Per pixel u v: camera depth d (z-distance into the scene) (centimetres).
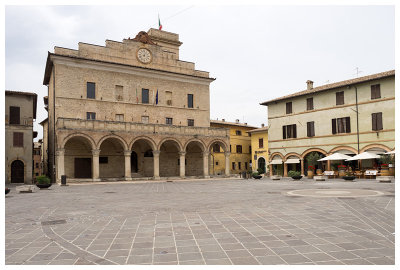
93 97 4022
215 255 668
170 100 4634
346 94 3884
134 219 1101
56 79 3791
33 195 2084
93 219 1116
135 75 4359
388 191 1858
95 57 4091
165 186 2875
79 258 668
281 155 4650
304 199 1554
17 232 921
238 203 1474
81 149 3900
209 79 4966
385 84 3531
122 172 4212
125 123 3766
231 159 6100
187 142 4247
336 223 964
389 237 794
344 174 3547
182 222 1024
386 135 3494
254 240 780
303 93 4312
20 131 3900
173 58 4747
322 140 4119
